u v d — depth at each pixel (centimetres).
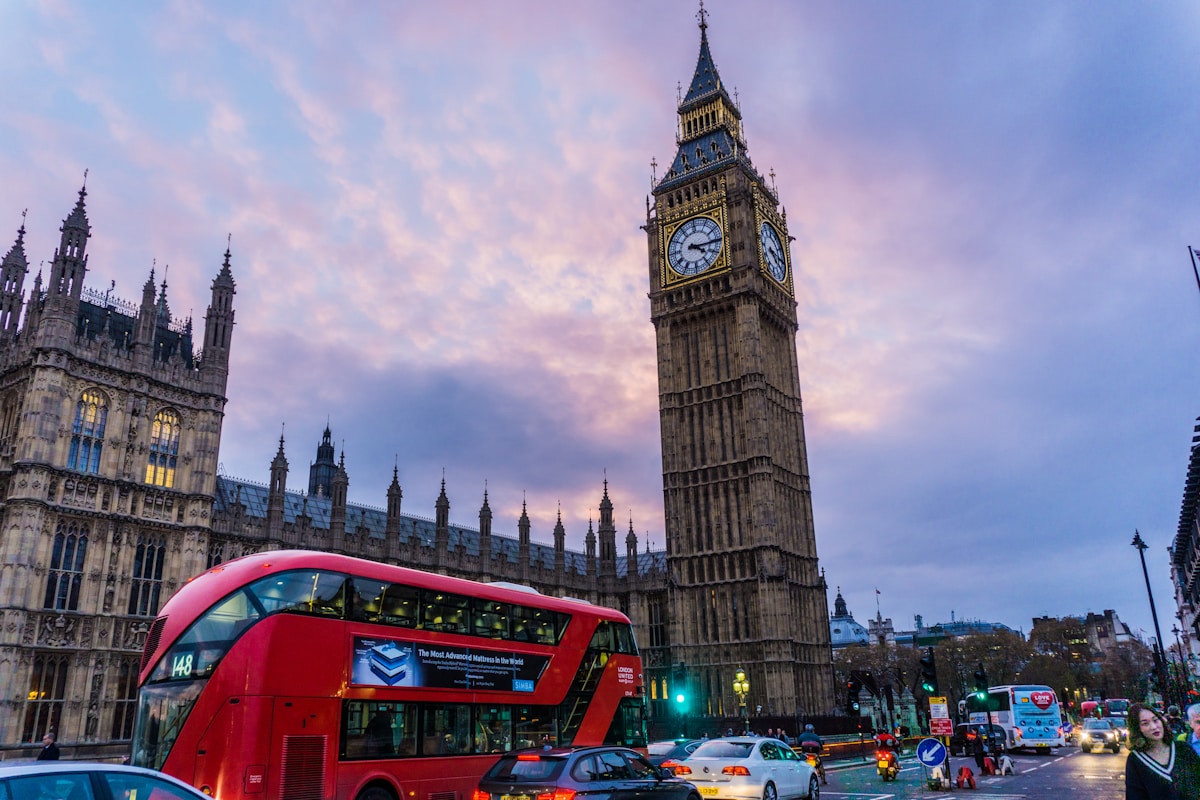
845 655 15412
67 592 4884
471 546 9125
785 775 2672
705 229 9262
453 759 2272
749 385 8531
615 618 3038
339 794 1962
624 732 2898
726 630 8169
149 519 5347
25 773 884
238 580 1961
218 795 1758
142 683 1930
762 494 8231
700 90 10138
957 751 6172
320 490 9631
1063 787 3394
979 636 14425
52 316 5128
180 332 6253
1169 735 920
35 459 4866
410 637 2250
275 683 1881
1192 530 7538
